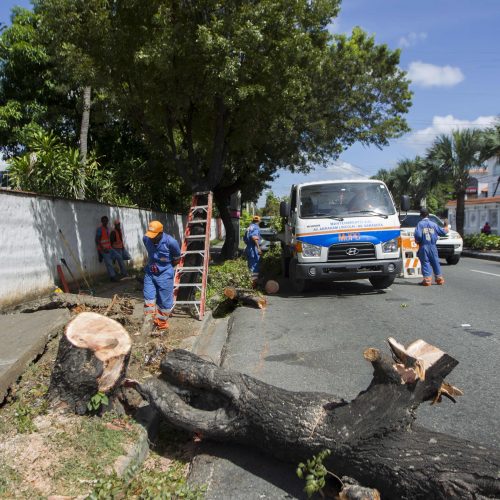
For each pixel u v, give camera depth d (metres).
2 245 8.83
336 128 20.61
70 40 11.57
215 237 44.66
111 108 13.35
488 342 7.23
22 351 5.38
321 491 3.44
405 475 3.16
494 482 2.95
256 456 4.21
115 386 4.42
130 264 16.89
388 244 11.26
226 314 10.44
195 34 11.38
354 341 7.59
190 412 4.26
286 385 5.75
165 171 21.44
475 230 45.47
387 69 21.02
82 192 13.85
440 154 30.23
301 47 12.17
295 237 11.54
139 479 3.74
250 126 14.02
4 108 19.08
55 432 3.99
